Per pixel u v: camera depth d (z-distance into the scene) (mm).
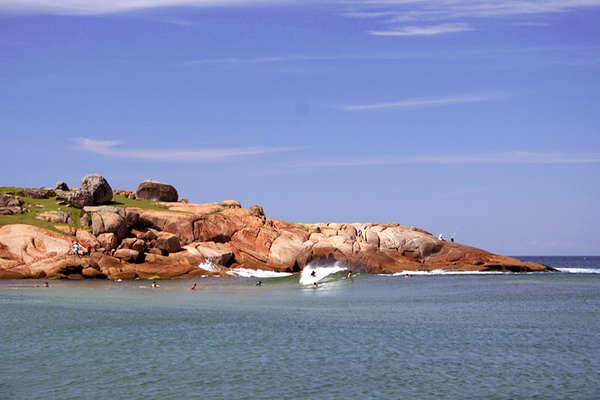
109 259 87000
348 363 28109
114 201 108562
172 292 66000
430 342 33312
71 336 34719
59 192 108188
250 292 67188
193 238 101000
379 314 45875
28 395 22953
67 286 71812
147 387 24047
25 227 87062
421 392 23438
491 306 51625
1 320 40781
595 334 36062
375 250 107125
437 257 108375
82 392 23344
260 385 24375
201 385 24344
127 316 43469
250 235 104812
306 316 44469
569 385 24344
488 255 110000
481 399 22562
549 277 92250
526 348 31641
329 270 94125
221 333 36156
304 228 115562
